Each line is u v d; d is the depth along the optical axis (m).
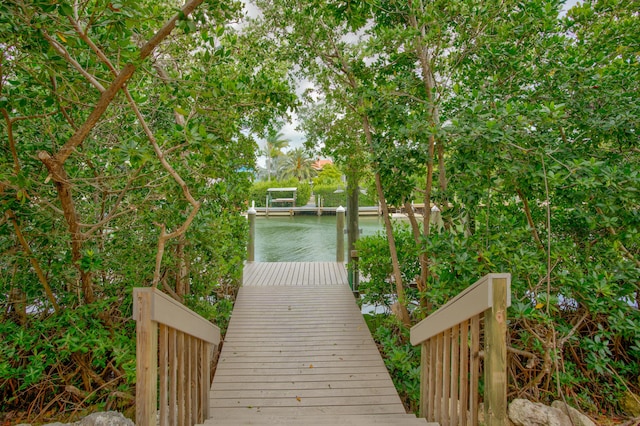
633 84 2.85
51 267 2.82
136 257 3.18
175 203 2.88
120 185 2.94
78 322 2.79
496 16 3.17
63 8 1.64
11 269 3.02
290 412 2.90
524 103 3.00
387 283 4.69
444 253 2.82
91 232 2.60
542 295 2.58
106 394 3.07
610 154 2.96
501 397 1.54
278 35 4.01
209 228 3.34
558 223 3.29
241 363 3.67
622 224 2.69
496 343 1.54
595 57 2.98
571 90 2.94
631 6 2.93
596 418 2.85
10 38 1.85
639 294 3.27
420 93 3.60
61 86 2.14
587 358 2.93
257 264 7.48
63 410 3.04
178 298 3.72
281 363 3.67
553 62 3.01
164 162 1.90
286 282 6.23
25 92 2.35
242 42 3.77
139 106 2.81
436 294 2.74
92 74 2.28
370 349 3.96
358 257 5.54
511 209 3.38
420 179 4.20
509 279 1.54
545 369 2.54
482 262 2.70
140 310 1.63
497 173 2.82
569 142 3.06
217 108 2.46
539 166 2.64
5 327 2.77
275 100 2.56
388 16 3.49
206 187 3.24
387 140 3.57
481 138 2.60
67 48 2.19
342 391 3.21
